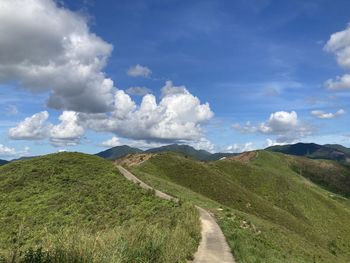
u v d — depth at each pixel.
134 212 44.31
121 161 142.12
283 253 31.50
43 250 11.22
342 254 77.94
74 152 79.75
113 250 12.16
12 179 64.19
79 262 10.66
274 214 84.56
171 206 44.84
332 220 117.25
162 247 15.88
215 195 87.44
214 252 23.03
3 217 47.34
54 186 60.16
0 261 10.27
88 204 48.53
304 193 133.62
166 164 106.56
